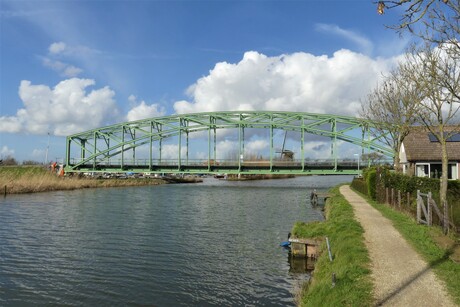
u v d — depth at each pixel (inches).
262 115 3164.4
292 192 2471.7
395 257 479.8
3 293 547.5
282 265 681.6
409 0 256.5
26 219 1181.7
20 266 673.6
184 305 508.4
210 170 3031.5
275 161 3068.4
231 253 768.9
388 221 764.0
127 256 741.9
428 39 474.3
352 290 374.3
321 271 509.0
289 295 536.4
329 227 733.9
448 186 924.6
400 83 1087.6
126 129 3326.8
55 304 511.8
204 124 3221.0
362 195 1515.7
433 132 834.2
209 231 1008.9
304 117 3073.3
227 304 510.3
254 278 612.1
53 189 2390.5
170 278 611.8
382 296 356.2
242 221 1189.1
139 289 563.8
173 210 1462.8
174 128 3240.7
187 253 767.7
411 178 934.4
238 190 2657.5
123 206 1576.0
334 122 2997.0
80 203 1660.9
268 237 933.2
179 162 3127.5
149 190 2623.0
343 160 2967.5
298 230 745.6
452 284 378.3
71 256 740.0
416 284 382.0
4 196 1919.3
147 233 973.8
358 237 594.6
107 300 524.1
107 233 968.9
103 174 3740.2
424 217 751.7
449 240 557.6
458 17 410.6
